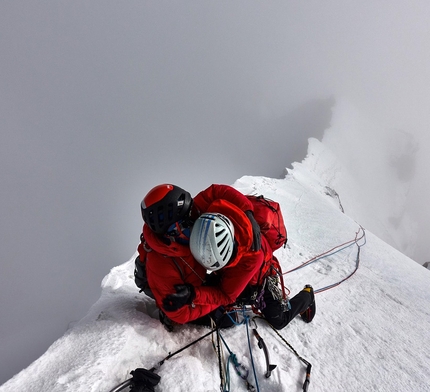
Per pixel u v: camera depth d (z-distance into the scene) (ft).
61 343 6.31
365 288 12.59
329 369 7.39
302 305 8.34
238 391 6.23
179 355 6.75
